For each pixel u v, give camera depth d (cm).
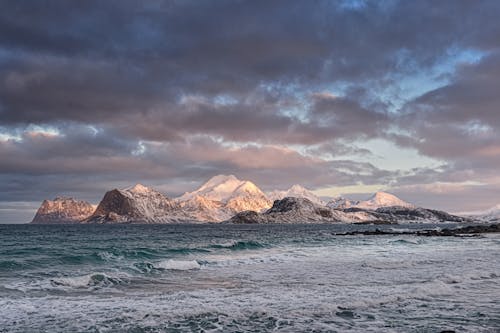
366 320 1363
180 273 2459
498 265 2931
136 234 10938
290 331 1239
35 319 1333
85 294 1770
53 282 1970
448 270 2631
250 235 10444
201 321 1330
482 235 9331
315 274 2442
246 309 1483
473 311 1488
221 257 3475
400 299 1680
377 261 3177
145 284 2056
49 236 8788
